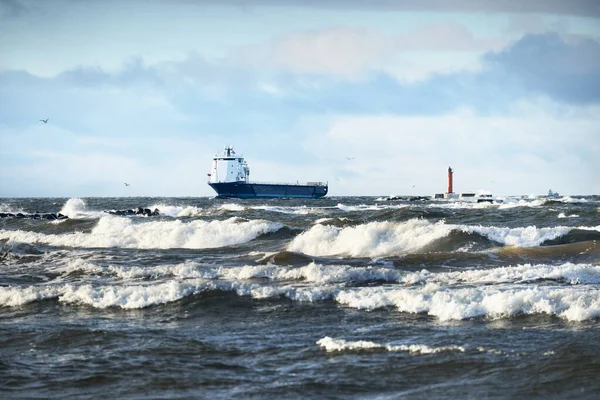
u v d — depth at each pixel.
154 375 35.38
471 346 38.38
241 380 34.41
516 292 48.00
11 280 67.38
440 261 71.75
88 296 55.34
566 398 30.67
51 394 33.03
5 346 41.91
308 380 34.09
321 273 62.66
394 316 46.72
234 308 50.97
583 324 42.12
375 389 32.72
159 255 86.88
